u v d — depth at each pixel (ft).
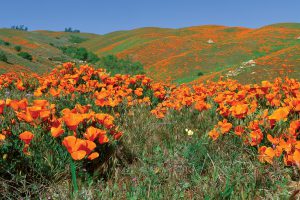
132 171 10.20
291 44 221.05
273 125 11.48
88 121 11.13
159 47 264.11
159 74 196.65
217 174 9.30
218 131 12.34
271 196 8.38
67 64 28.96
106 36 437.58
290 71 119.44
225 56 211.41
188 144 11.81
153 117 16.25
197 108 15.66
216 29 321.73
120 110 16.34
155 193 8.80
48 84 22.65
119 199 8.54
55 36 597.11
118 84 24.63
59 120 10.59
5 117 11.51
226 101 14.79
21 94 22.47
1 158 8.80
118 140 11.17
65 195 8.37
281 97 19.53
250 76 124.88
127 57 250.57
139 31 413.39
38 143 9.70
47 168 9.13
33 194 8.64
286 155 9.50
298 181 9.09
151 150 12.10
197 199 8.68
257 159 10.19
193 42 268.82
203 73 189.57
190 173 10.18
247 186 8.96
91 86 20.72
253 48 220.64
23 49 249.96
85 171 9.39
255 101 16.02
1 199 8.26
